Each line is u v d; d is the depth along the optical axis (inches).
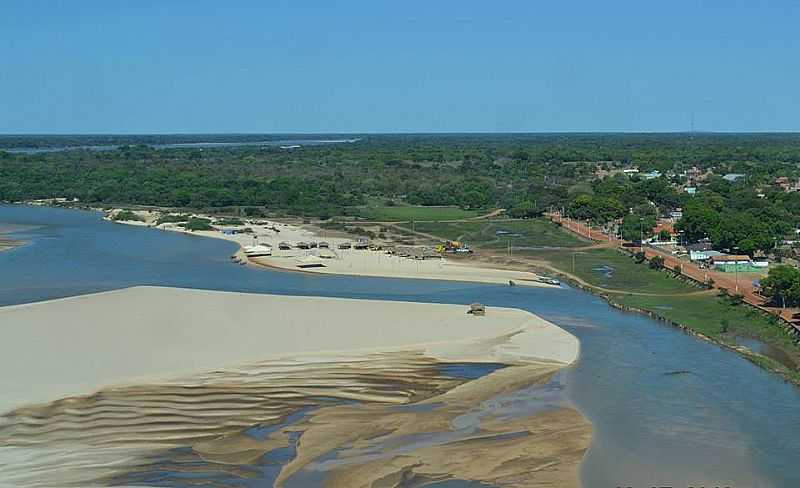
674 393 2815.0
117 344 3272.6
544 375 3016.7
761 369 3090.6
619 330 3720.5
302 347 3282.5
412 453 2308.1
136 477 2166.6
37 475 2171.5
